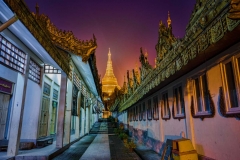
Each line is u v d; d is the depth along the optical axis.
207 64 4.79
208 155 4.76
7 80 8.62
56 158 8.23
